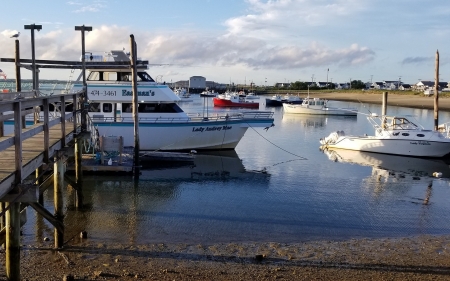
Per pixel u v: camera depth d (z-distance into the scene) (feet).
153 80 67.77
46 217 28.17
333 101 290.76
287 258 28.53
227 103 216.54
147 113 66.85
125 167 52.85
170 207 40.91
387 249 30.78
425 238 33.63
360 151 80.23
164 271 25.68
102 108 66.18
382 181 56.13
